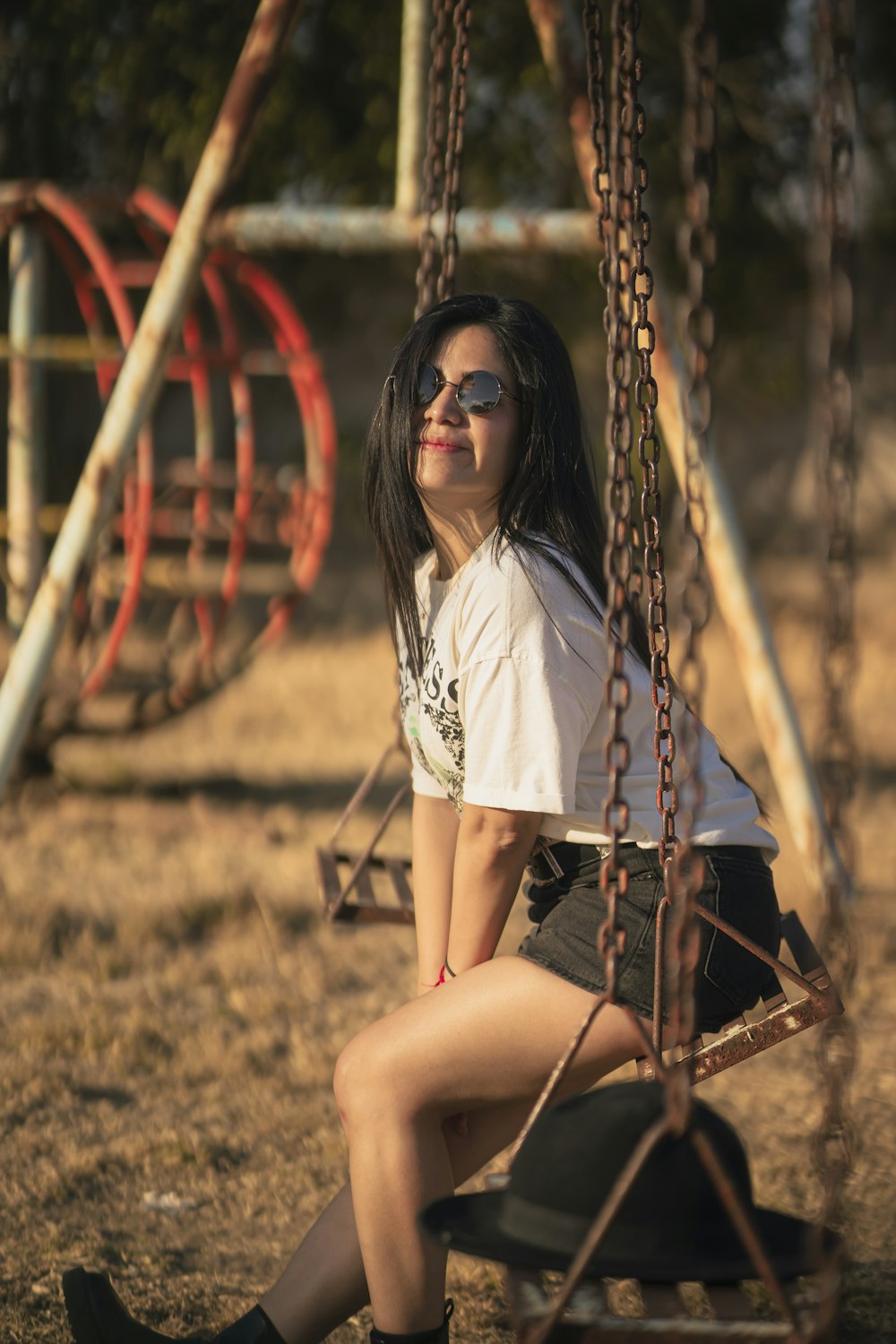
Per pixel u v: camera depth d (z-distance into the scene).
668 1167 1.56
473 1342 2.48
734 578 4.97
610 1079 3.77
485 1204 1.71
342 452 11.40
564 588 2.06
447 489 2.20
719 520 4.96
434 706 2.19
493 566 2.08
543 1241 1.57
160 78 10.10
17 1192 3.04
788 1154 3.22
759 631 4.97
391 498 2.28
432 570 2.35
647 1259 1.53
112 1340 2.23
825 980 2.16
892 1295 2.57
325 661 10.37
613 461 1.77
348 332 13.19
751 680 4.98
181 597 6.84
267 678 9.76
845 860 1.74
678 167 9.93
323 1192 3.07
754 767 7.22
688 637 1.58
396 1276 2.00
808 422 12.96
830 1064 1.66
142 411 4.79
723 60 10.25
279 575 6.79
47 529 6.56
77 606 7.25
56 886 5.36
